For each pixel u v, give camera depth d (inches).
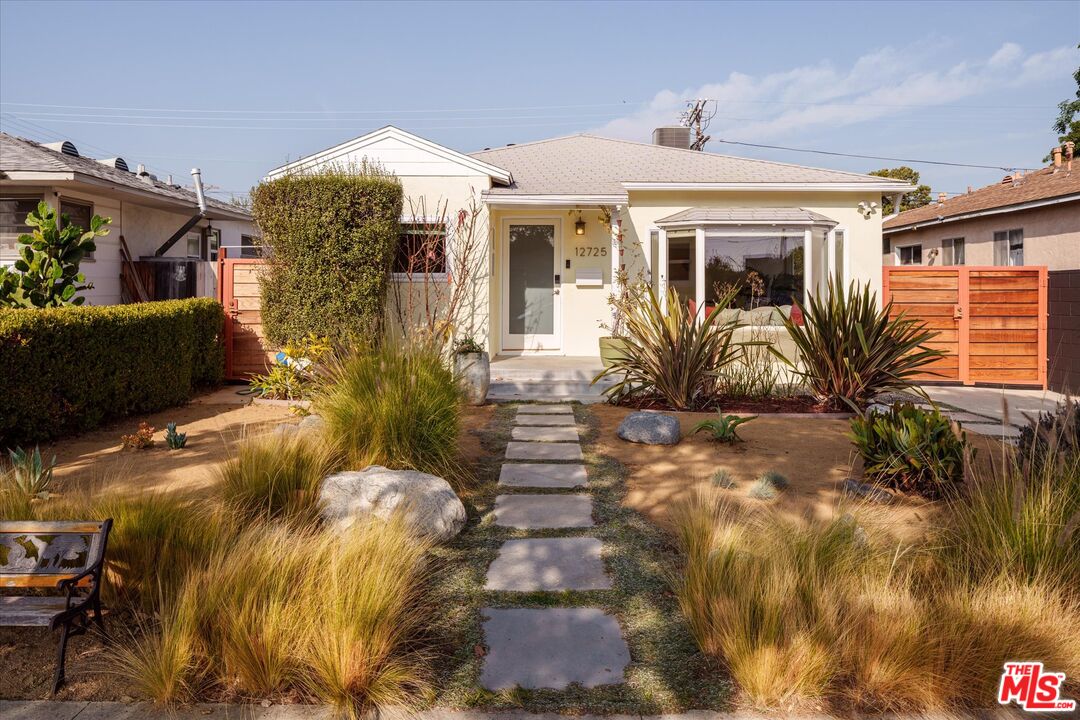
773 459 255.0
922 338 337.7
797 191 481.4
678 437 280.7
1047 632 128.9
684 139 700.0
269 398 367.2
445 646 136.6
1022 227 650.2
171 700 119.6
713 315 336.2
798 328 373.1
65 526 135.9
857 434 225.3
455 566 171.0
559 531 193.3
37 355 257.1
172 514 161.8
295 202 380.8
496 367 413.1
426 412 229.9
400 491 186.1
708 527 171.3
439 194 435.8
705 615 138.5
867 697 121.8
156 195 554.6
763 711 118.0
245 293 424.2
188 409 346.9
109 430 296.8
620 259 451.5
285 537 151.9
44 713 116.1
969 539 157.6
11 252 488.7
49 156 494.9
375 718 115.7
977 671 123.6
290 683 124.0
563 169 525.3
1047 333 463.8
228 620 129.4
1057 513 154.9
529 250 492.4
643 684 124.4
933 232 817.5
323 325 378.3
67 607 127.4
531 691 122.2
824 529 159.2
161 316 333.4
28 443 264.7
